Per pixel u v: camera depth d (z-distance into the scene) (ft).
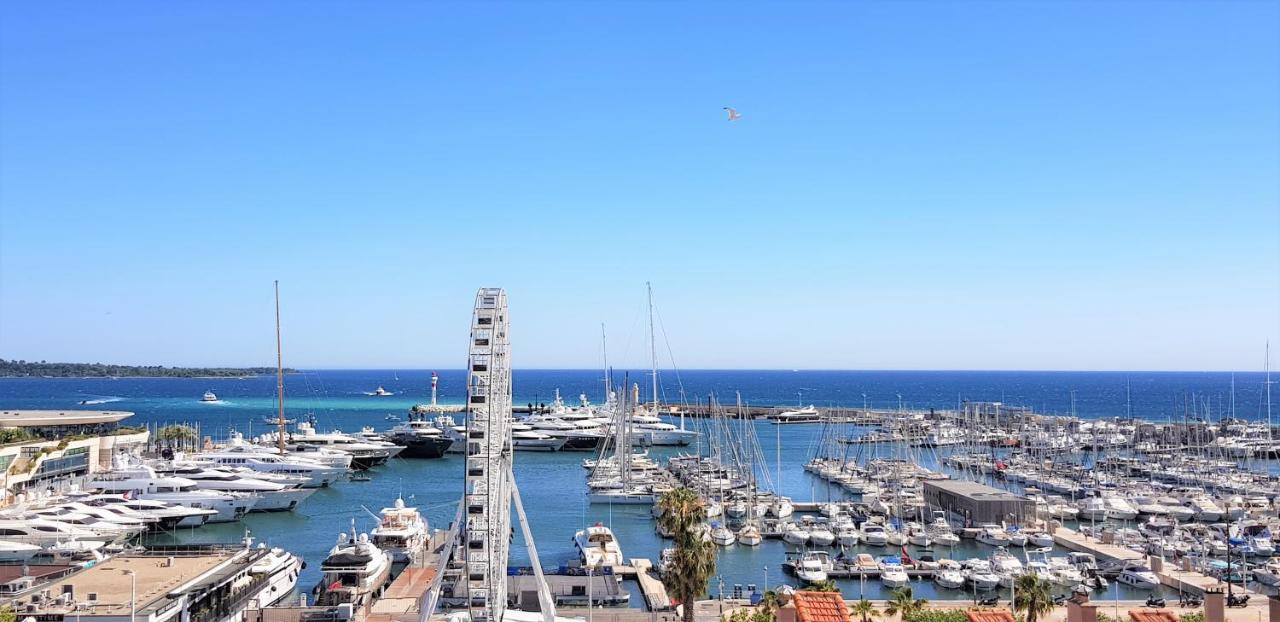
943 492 522.88
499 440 265.54
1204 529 469.98
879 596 360.28
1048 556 424.46
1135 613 238.27
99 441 624.59
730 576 394.73
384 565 376.68
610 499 587.68
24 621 239.30
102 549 408.87
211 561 311.27
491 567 257.55
